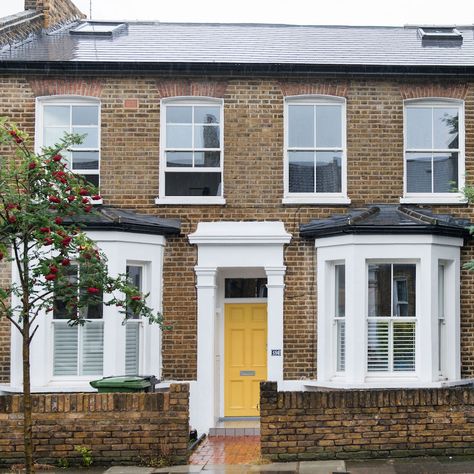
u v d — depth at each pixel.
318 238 14.73
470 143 15.20
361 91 15.25
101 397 11.51
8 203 9.27
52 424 11.42
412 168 15.34
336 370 14.60
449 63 15.31
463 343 14.77
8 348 14.22
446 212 15.07
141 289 14.63
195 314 14.77
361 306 14.12
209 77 15.20
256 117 15.19
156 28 18.59
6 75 14.98
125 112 15.09
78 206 9.55
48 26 18.06
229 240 14.77
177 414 11.51
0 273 14.26
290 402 11.50
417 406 11.58
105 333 14.05
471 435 11.58
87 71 14.99
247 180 15.07
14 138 9.73
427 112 15.42
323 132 15.33
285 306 14.78
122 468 11.25
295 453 11.43
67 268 9.88
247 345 15.57
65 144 9.71
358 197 15.10
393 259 14.30
